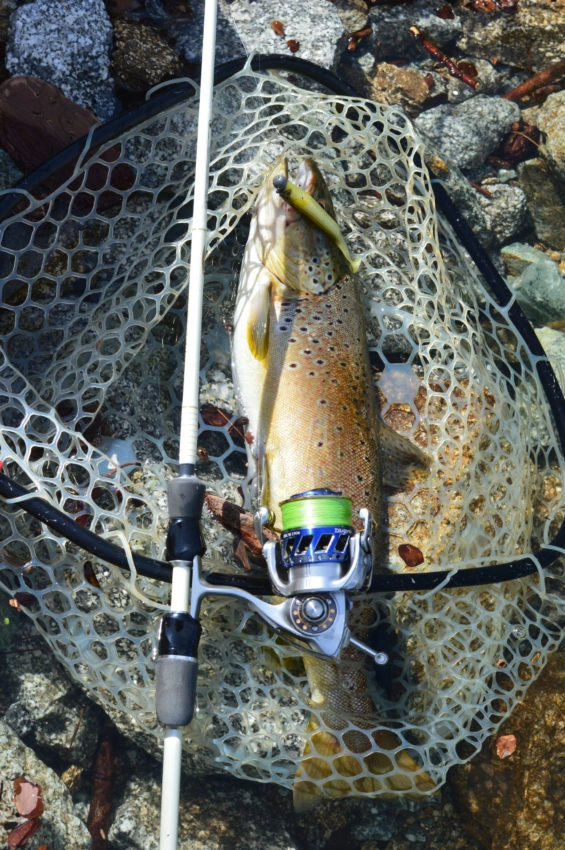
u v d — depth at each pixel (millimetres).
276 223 1240
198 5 1408
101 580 1201
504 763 1249
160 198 1331
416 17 1526
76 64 1315
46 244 1289
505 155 1518
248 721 1207
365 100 1333
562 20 1544
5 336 1247
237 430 1304
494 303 1347
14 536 1157
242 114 1349
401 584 1160
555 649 1252
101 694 1198
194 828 1215
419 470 1282
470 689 1236
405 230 1386
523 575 1192
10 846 1123
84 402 1239
